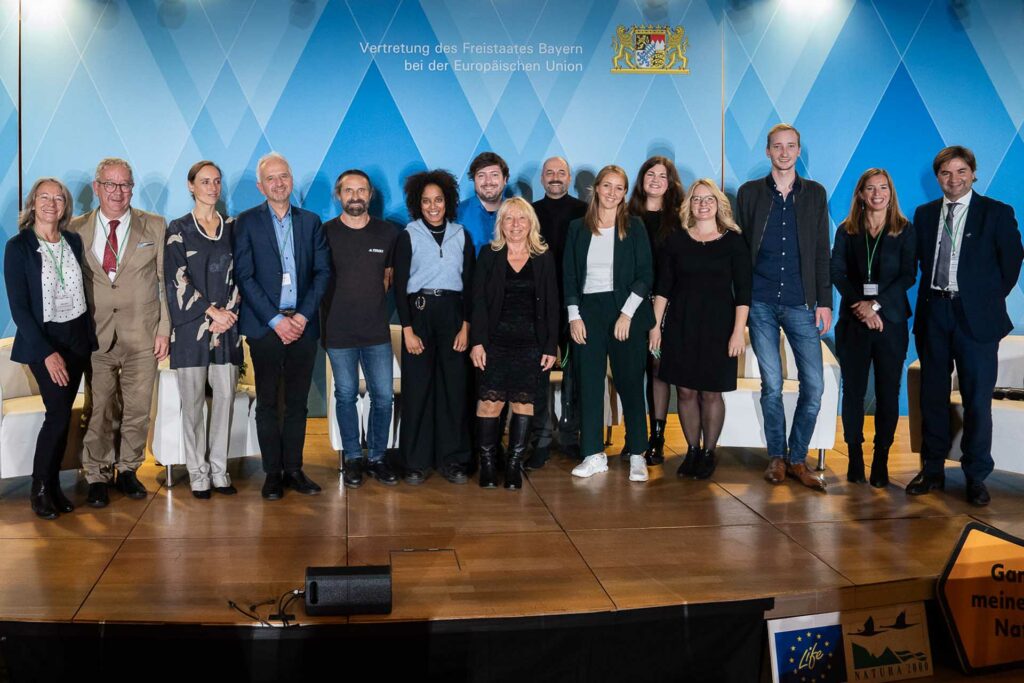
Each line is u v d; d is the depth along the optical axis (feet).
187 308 13.25
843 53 18.51
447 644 9.63
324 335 14.46
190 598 10.01
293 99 17.54
